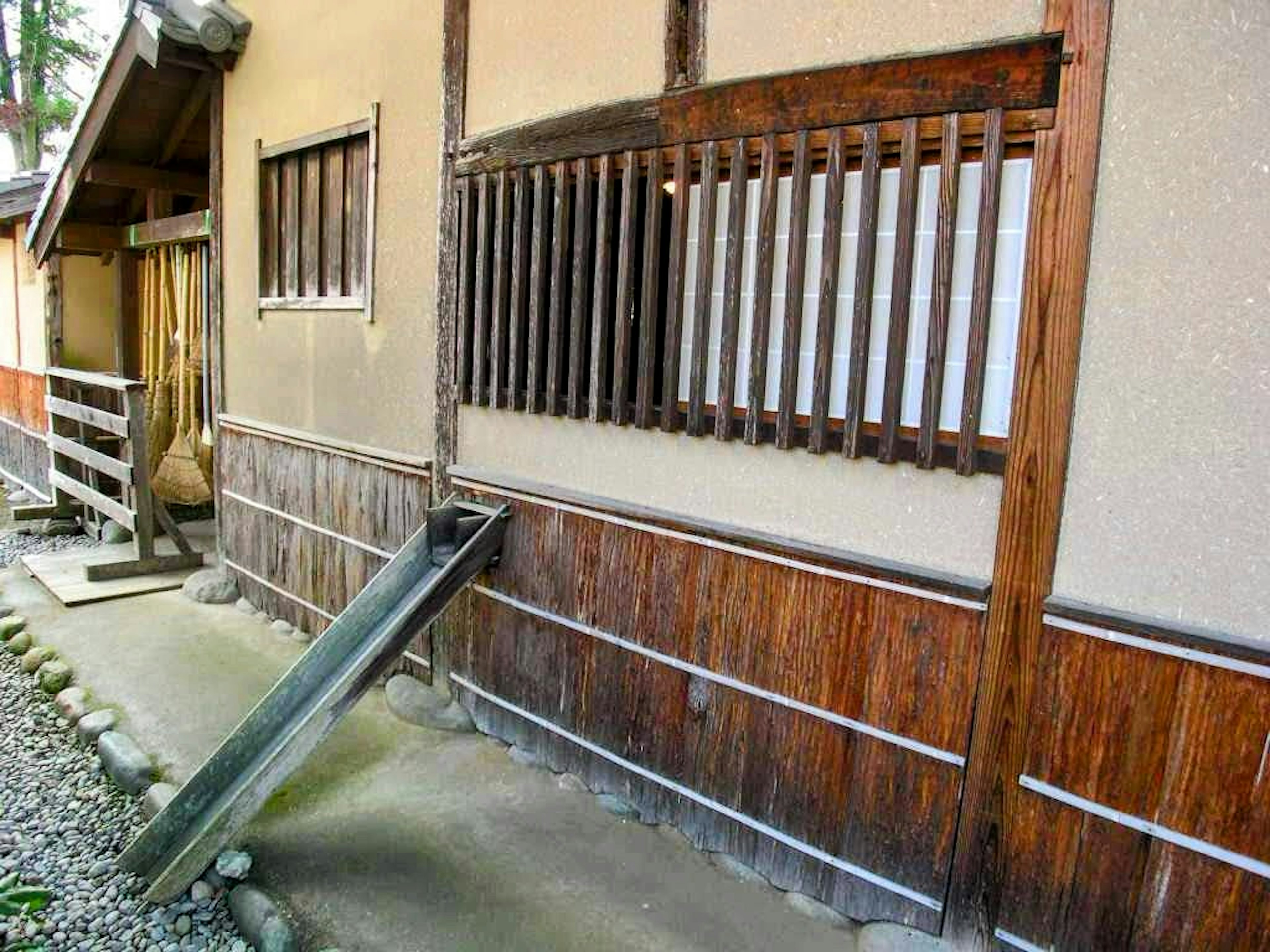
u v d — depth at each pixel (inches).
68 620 200.8
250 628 197.5
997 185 84.2
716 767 113.7
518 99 132.0
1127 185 77.9
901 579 93.9
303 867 112.6
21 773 140.4
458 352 145.6
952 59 85.7
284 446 193.5
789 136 98.6
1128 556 80.5
